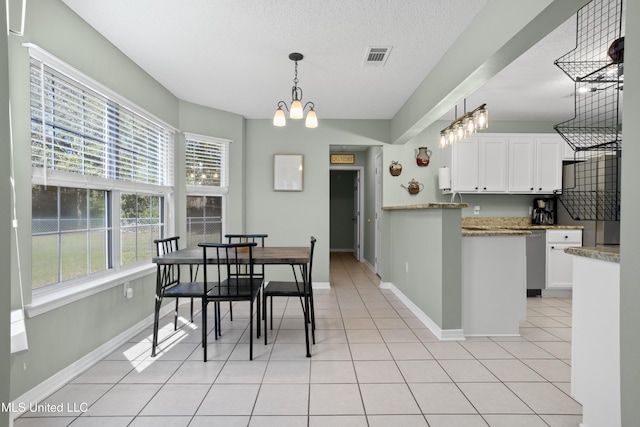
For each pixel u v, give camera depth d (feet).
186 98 12.63
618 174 12.62
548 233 13.94
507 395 6.48
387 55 9.25
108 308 8.35
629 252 4.04
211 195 13.91
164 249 9.69
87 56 7.70
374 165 19.53
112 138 8.82
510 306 9.60
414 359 8.04
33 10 6.20
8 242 3.34
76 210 7.70
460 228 9.31
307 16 7.44
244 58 9.45
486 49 6.97
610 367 4.96
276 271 15.28
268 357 8.13
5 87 3.34
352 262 23.54
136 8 7.15
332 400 6.28
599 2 6.96
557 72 10.30
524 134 14.94
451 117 15.21
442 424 5.60
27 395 6.00
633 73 3.95
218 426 5.51
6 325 3.30
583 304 5.46
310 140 15.51
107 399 6.28
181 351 8.46
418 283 11.33
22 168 5.96
